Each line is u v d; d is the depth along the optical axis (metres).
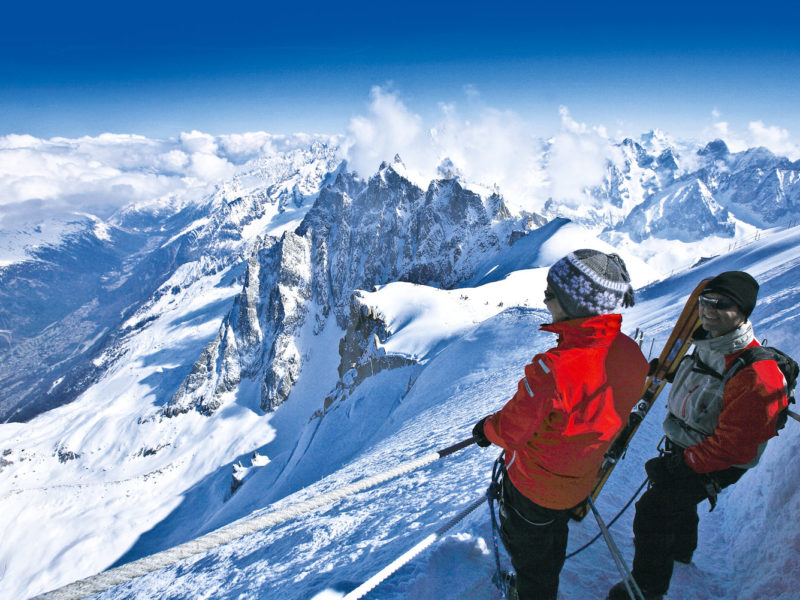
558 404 2.19
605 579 3.45
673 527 3.00
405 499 7.54
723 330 2.84
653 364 3.34
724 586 3.42
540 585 2.76
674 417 3.19
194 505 133.75
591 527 4.01
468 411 21.44
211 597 7.67
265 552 9.01
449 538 3.67
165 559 1.82
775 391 2.64
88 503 151.12
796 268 21.25
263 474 101.62
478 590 3.19
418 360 90.81
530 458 2.45
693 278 49.56
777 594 2.98
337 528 7.86
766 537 3.43
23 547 132.50
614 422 2.30
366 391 90.19
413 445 18.92
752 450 2.68
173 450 187.00
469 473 7.42
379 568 4.22
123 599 11.55
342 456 77.06
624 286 2.22
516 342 43.34
